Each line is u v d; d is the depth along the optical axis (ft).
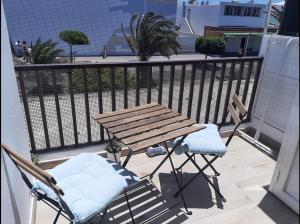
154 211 7.10
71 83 8.62
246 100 11.12
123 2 69.62
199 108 10.66
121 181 5.71
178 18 108.68
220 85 10.52
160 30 40.75
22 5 60.44
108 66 8.66
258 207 6.18
